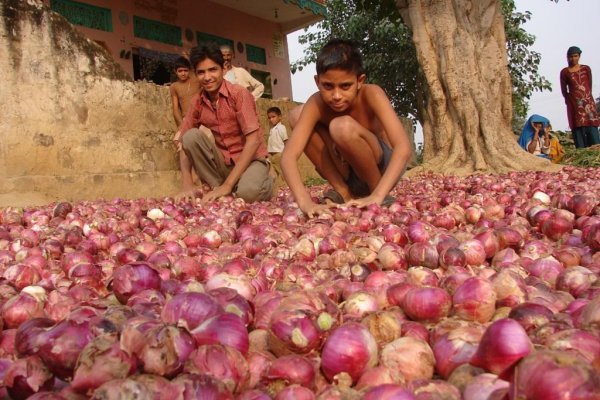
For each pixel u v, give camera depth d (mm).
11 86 8258
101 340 1587
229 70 11023
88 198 9008
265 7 20109
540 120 14523
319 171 6074
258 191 7453
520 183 8477
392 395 1474
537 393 1296
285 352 1891
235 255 3820
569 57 15055
